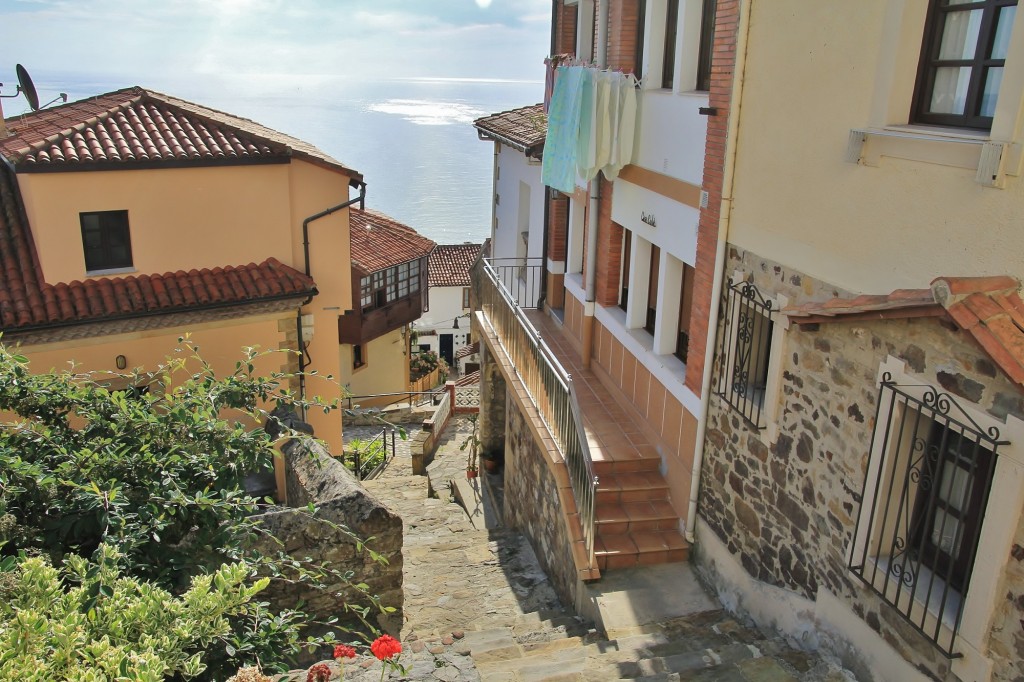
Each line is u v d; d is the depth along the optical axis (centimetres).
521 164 1556
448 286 4175
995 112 403
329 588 652
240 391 630
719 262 709
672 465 844
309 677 378
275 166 1128
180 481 510
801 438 596
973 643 425
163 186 1059
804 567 601
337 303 1234
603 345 1089
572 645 665
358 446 1736
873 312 470
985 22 436
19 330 945
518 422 1084
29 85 1165
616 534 816
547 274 1394
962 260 429
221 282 1095
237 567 408
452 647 476
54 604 365
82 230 1027
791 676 529
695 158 777
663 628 683
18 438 530
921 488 484
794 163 589
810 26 562
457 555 987
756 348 686
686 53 809
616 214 1018
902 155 471
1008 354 374
